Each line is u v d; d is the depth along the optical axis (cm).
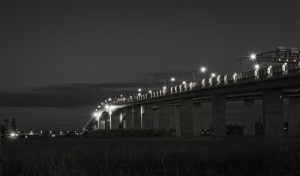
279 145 2605
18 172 2408
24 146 5203
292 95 11612
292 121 11700
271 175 2159
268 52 9594
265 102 9438
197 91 12738
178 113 18188
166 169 2262
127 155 2538
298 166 2242
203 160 2430
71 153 2420
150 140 8194
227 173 2242
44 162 2308
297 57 9512
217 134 11512
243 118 13138
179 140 7944
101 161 2373
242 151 2528
